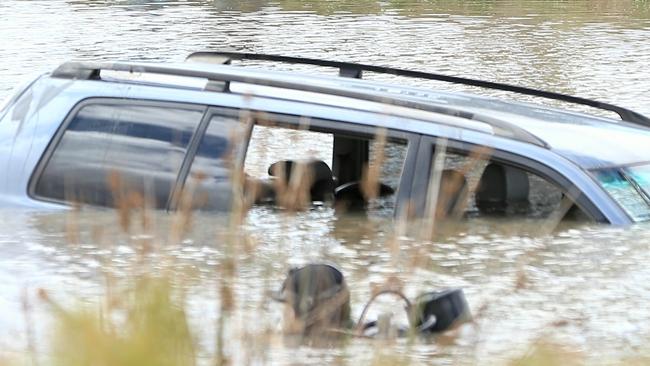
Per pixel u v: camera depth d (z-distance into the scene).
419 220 18.48
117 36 63.94
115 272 16.39
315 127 19.47
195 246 17.70
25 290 14.61
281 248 16.92
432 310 14.25
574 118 22.23
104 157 20.72
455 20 75.94
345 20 74.94
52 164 20.94
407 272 15.55
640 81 49.53
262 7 81.94
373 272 17.05
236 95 20.33
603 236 18.20
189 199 17.45
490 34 68.12
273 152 19.67
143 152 20.55
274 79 20.77
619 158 19.97
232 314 13.29
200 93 20.62
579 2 86.25
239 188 17.12
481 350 13.65
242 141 19.80
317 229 18.53
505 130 19.47
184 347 11.95
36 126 21.36
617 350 13.85
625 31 69.69
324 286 14.41
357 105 19.67
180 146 20.30
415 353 13.43
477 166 18.86
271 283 15.25
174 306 12.35
